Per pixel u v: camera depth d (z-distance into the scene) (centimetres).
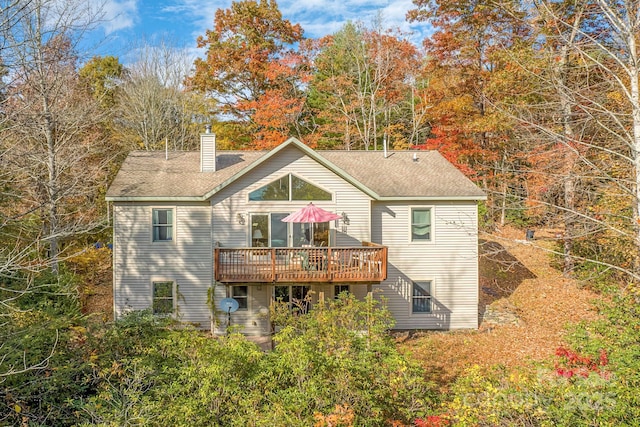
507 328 1678
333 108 3139
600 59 1212
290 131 3247
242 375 859
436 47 2706
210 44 3306
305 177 1692
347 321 1202
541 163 1741
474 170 2652
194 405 789
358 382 843
